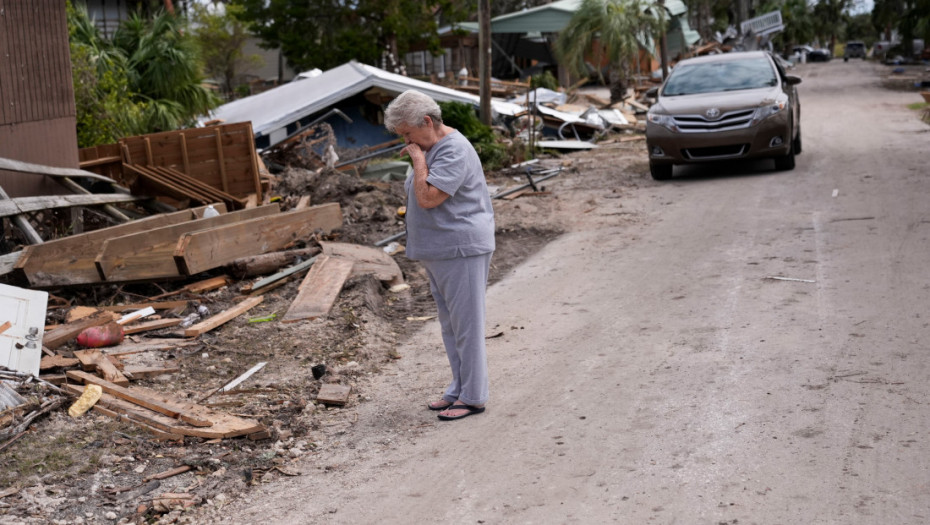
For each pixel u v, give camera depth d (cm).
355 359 592
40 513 387
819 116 2231
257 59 5138
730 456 396
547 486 386
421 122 442
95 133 1399
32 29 952
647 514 352
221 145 1138
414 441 454
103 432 472
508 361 570
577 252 882
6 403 484
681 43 5053
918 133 1667
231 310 691
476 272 461
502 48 4938
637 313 648
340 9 3881
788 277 703
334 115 2077
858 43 7975
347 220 1012
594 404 477
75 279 694
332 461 439
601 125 2225
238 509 393
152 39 1753
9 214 740
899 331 548
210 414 488
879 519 331
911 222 864
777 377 489
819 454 389
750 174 1295
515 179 1420
